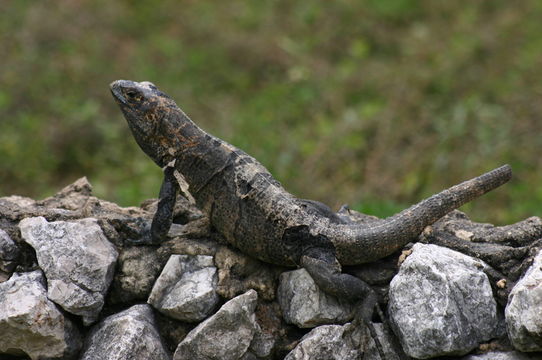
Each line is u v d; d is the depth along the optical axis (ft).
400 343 23.95
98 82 60.08
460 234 26.66
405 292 23.44
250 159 25.91
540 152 49.75
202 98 60.64
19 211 27.63
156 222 26.16
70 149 53.21
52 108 57.16
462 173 48.16
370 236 24.27
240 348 24.40
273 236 24.88
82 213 28.02
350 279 23.98
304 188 46.93
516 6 70.13
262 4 75.00
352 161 49.62
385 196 46.44
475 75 59.41
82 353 25.30
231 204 25.34
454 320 22.97
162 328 25.91
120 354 23.98
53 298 24.62
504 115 53.83
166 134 26.22
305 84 61.21
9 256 26.11
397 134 51.96
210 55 65.10
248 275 26.03
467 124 52.75
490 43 63.16
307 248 24.62
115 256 26.13
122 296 26.32
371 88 59.41
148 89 26.53
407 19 71.10
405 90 57.47
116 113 57.57
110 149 53.78
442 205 25.00
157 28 71.10
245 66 64.64
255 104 58.85
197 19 71.56
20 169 51.67
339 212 29.09
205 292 25.02
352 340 24.12
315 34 69.05
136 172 51.19
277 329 25.40
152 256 26.50
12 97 57.67
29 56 62.64
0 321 24.02
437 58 62.18
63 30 66.33
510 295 23.27
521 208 45.01
